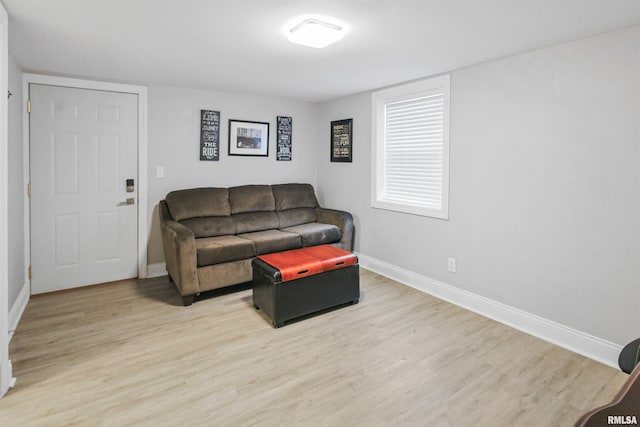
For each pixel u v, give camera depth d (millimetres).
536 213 2662
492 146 2922
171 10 2012
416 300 3361
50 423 1741
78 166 3557
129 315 3008
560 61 2479
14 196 2908
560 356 2391
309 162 5090
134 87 3770
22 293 3135
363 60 2916
